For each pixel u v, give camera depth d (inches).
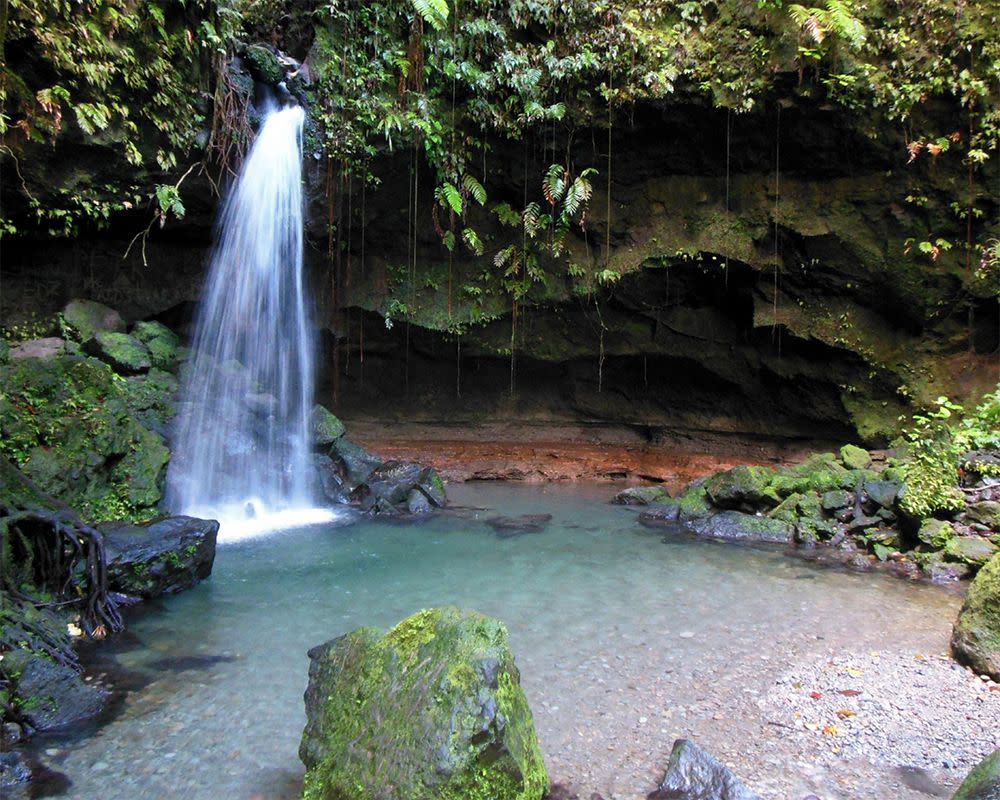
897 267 415.2
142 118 345.1
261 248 416.8
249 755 150.8
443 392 510.6
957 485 315.6
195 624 221.5
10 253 375.2
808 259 430.0
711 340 478.3
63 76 308.3
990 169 386.3
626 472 466.0
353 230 446.9
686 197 444.8
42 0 291.3
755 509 350.6
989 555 273.3
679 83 404.5
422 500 380.8
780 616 233.5
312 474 386.9
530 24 419.8
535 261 462.0
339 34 414.9
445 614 132.6
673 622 226.8
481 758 115.4
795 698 175.8
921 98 380.2
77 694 168.4
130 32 327.3
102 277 402.6
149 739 156.5
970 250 403.5
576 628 220.5
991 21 367.2
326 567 279.9
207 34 363.3
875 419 437.1
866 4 383.6
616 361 502.0
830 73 381.4
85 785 139.6
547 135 428.8
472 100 418.6
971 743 154.3
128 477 298.0
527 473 463.5
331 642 146.1
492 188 455.5
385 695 125.6
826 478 344.2
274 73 408.2
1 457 240.2
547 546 313.3
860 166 407.2
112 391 317.4
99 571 218.5
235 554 296.0
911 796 135.7
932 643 211.8
